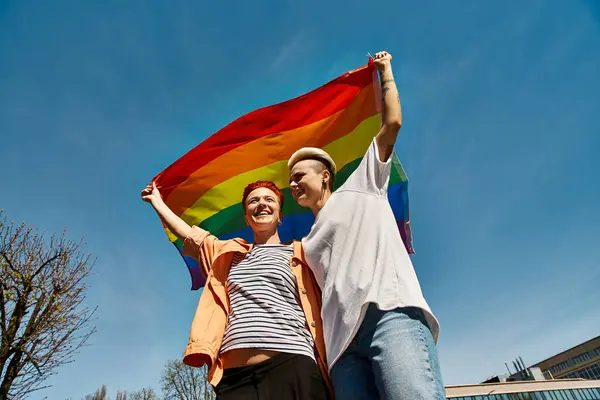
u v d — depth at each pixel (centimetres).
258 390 164
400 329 143
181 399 2158
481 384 3622
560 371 7012
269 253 225
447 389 3506
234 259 234
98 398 4006
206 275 233
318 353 181
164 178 336
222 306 205
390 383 133
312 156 247
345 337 155
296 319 191
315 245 200
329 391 172
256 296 196
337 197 208
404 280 159
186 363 182
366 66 312
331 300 173
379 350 143
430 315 150
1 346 757
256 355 175
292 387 162
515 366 4831
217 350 184
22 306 802
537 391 3591
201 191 343
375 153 205
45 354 786
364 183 203
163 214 277
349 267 173
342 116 322
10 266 816
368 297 152
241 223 341
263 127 342
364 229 184
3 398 721
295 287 208
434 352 144
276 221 253
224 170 346
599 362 6406
